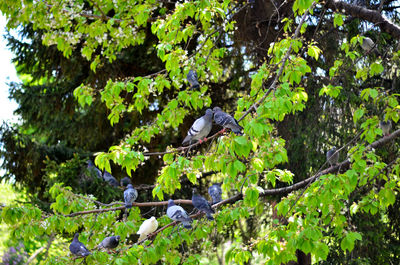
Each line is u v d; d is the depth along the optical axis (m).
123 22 8.73
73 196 7.57
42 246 14.62
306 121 10.11
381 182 9.62
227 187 6.79
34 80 12.99
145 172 12.67
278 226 6.67
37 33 12.02
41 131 13.71
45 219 7.21
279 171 6.69
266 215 11.98
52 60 12.08
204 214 7.53
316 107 10.05
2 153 12.22
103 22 9.51
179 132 12.52
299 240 6.12
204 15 6.90
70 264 6.96
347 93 9.78
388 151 9.96
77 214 7.53
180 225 7.37
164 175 6.05
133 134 7.61
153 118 12.20
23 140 12.36
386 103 7.06
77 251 7.30
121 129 12.72
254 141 5.98
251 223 12.00
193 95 7.24
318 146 10.06
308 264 10.84
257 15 10.22
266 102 5.41
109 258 6.73
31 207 7.09
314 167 10.27
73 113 12.54
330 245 10.60
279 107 5.42
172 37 7.09
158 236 7.25
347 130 9.97
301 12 6.27
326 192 6.02
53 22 9.02
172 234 7.30
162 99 11.86
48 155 12.81
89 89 7.71
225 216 7.34
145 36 10.34
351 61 9.82
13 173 12.55
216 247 11.87
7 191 17.45
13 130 12.36
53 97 12.50
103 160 6.14
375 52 8.05
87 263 7.09
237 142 5.14
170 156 6.51
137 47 11.67
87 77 12.27
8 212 6.88
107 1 9.19
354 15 7.81
